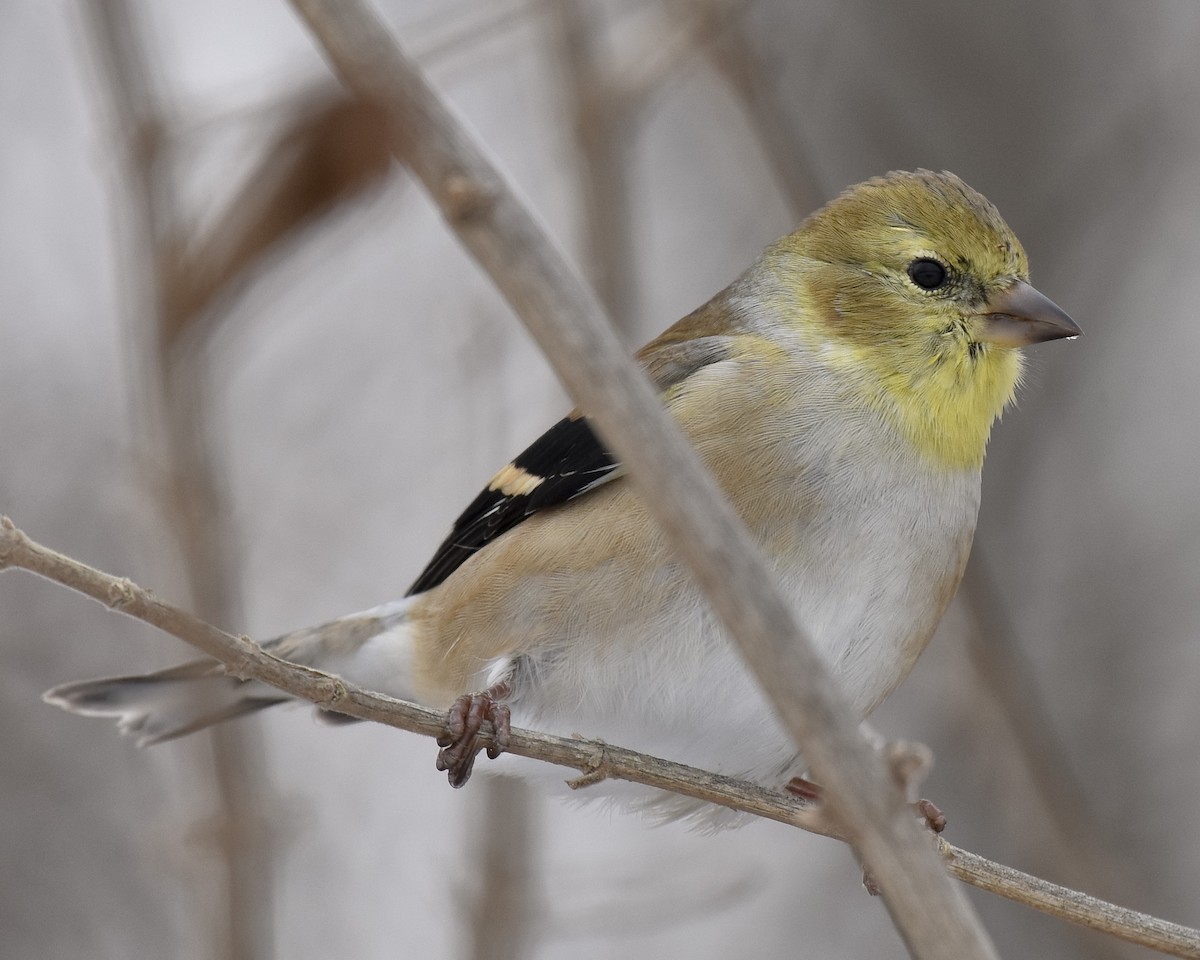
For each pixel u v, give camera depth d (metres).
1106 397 14.72
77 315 14.13
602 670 8.27
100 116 8.48
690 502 4.22
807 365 8.80
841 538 8.42
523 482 8.82
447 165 4.09
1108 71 15.15
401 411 14.41
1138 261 14.88
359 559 13.95
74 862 12.55
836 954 13.05
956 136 15.09
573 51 10.73
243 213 7.54
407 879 12.95
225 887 8.95
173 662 9.65
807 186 10.90
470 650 8.53
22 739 12.91
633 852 13.27
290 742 13.76
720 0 10.66
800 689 4.19
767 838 13.68
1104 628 13.77
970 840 12.66
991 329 8.83
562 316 4.16
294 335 14.52
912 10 15.23
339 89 7.12
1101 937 10.31
